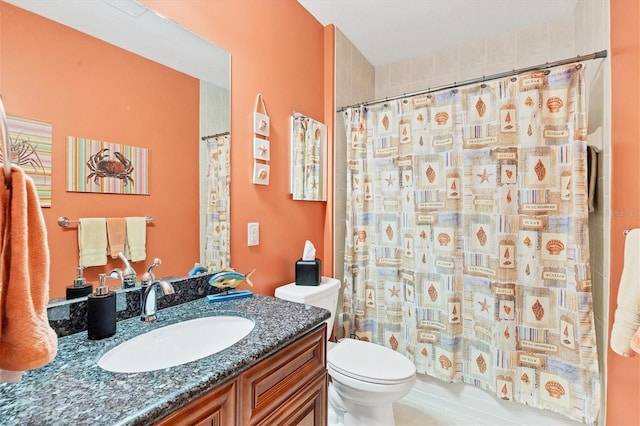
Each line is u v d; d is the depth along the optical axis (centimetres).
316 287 170
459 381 179
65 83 89
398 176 197
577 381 146
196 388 62
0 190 50
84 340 84
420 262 188
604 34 147
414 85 256
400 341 199
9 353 50
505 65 221
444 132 180
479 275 172
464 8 193
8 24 78
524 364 160
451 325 177
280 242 172
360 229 208
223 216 138
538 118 156
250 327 103
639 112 111
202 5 129
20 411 54
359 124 208
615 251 134
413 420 174
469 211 175
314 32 202
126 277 103
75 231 91
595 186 156
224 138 138
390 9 194
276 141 168
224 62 138
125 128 104
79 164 92
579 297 145
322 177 208
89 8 95
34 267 54
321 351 107
